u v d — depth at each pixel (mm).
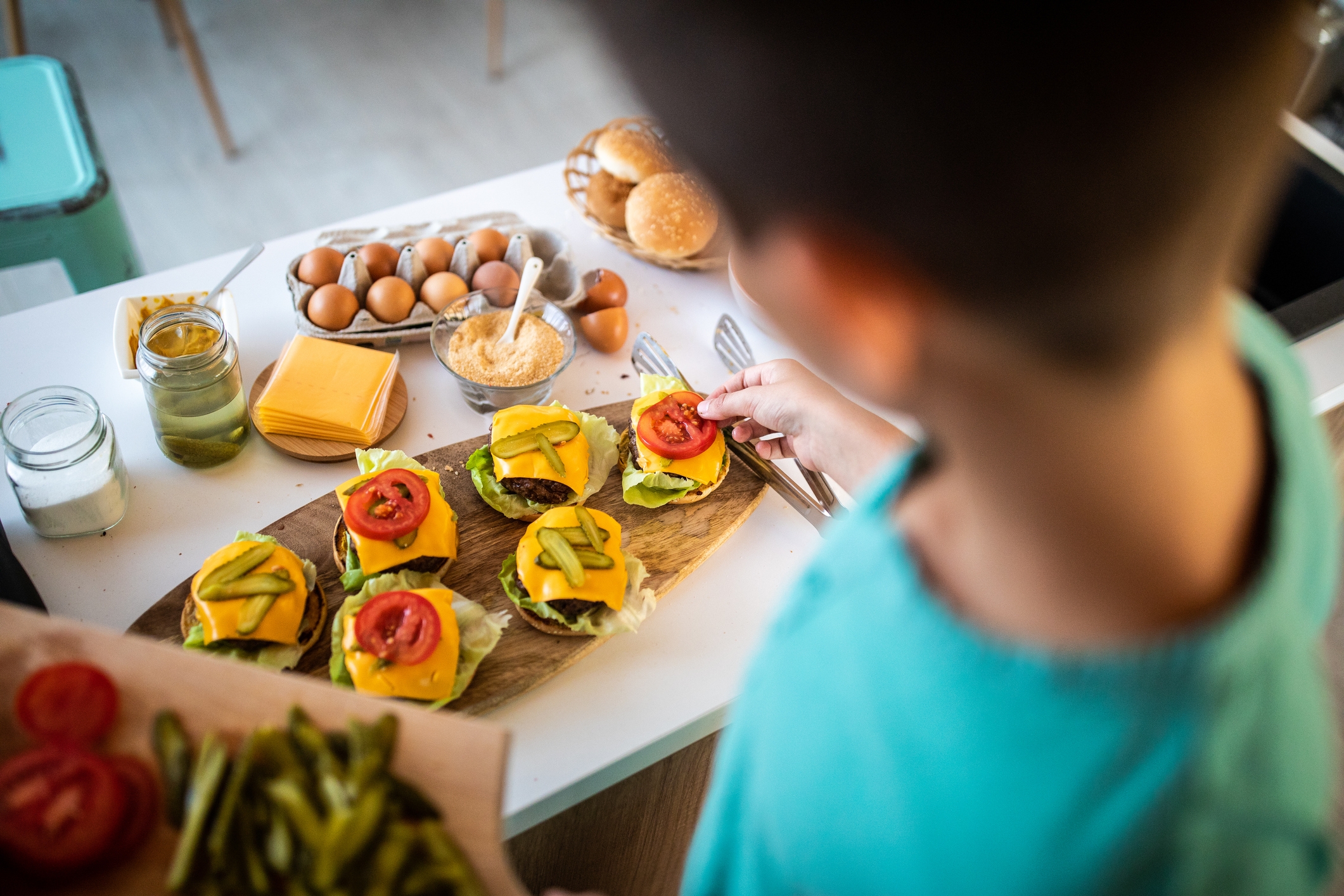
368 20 3822
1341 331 1471
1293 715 396
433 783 726
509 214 1646
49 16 3643
